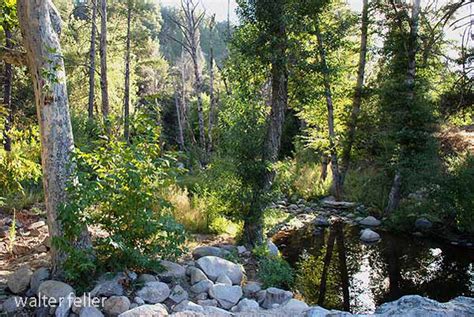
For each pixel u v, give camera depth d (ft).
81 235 16.83
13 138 22.25
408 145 37.42
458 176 33.96
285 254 28.96
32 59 16.12
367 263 27.78
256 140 25.00
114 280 16.34
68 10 81.61
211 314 13.25
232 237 27.50
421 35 38.65
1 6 20.11
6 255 19.83
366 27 44.27
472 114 35.53
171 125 91.25
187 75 96.78
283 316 12.92
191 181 37.50
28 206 27.32
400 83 38.96
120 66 74.95
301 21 25.54
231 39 26.63
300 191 47.78
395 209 38.96
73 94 71.92
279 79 25.11
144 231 17.02
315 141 47.60
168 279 18.17
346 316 12.03
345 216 40.96
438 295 22.74
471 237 33.47
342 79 45.68
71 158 16.22
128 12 59.67
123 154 16.94
